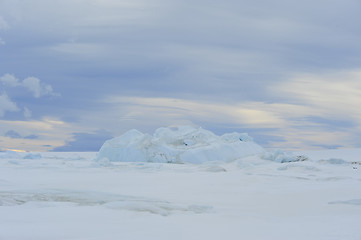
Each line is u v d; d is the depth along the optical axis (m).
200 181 15.80
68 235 5.31
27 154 34.03
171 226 6.21
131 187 13.60
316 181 15.98
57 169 22.31
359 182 15.43
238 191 12.62
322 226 6.49
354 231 5.96
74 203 8.58
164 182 15.45
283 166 21.98
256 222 6.97
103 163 25.17
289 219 7.48
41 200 8.93
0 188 12.33
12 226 5.81
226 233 5.71
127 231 5.68
